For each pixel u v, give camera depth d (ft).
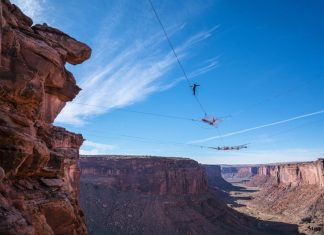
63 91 69.56
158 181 398.21
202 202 422.00
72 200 62.75
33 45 54.39
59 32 68.08
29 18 60.03
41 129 62.28
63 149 98.07
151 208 344.28
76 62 72.64
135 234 287.89
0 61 45.62
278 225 424.87
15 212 37.06
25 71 50.11
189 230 327.67
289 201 569.23
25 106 51.13
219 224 383.65
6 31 48.03
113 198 343.67
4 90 46.96
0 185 38.65
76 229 60.90
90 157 391.04
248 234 365.40
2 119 44.50
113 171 383.04
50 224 52.85
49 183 56.54
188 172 432.66
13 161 42.98
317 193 516.32
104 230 279.08
